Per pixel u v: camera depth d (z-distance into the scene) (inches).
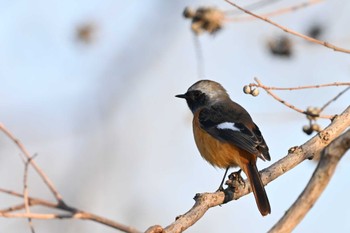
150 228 299.4
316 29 532.1
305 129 416.2
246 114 480.4
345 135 328.2
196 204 339.6
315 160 431.2
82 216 454.0
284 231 316.2
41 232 597.3
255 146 430.6
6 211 461.1
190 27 504.7
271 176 374.6
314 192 324.2
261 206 369.1
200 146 473.7
